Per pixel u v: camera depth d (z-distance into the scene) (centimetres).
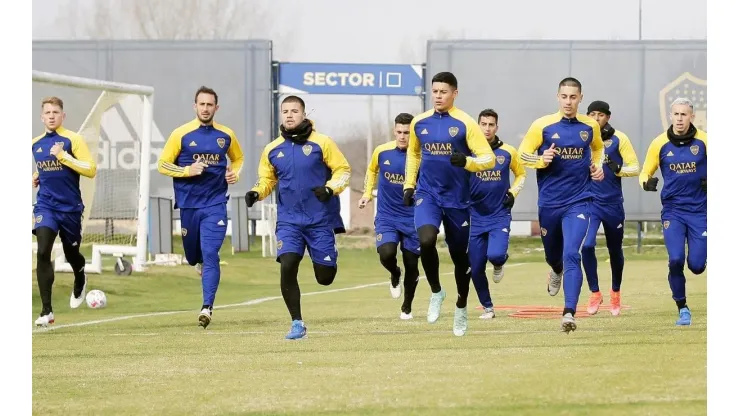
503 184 3641
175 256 6819
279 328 3334
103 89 5091
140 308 4428
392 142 3700
